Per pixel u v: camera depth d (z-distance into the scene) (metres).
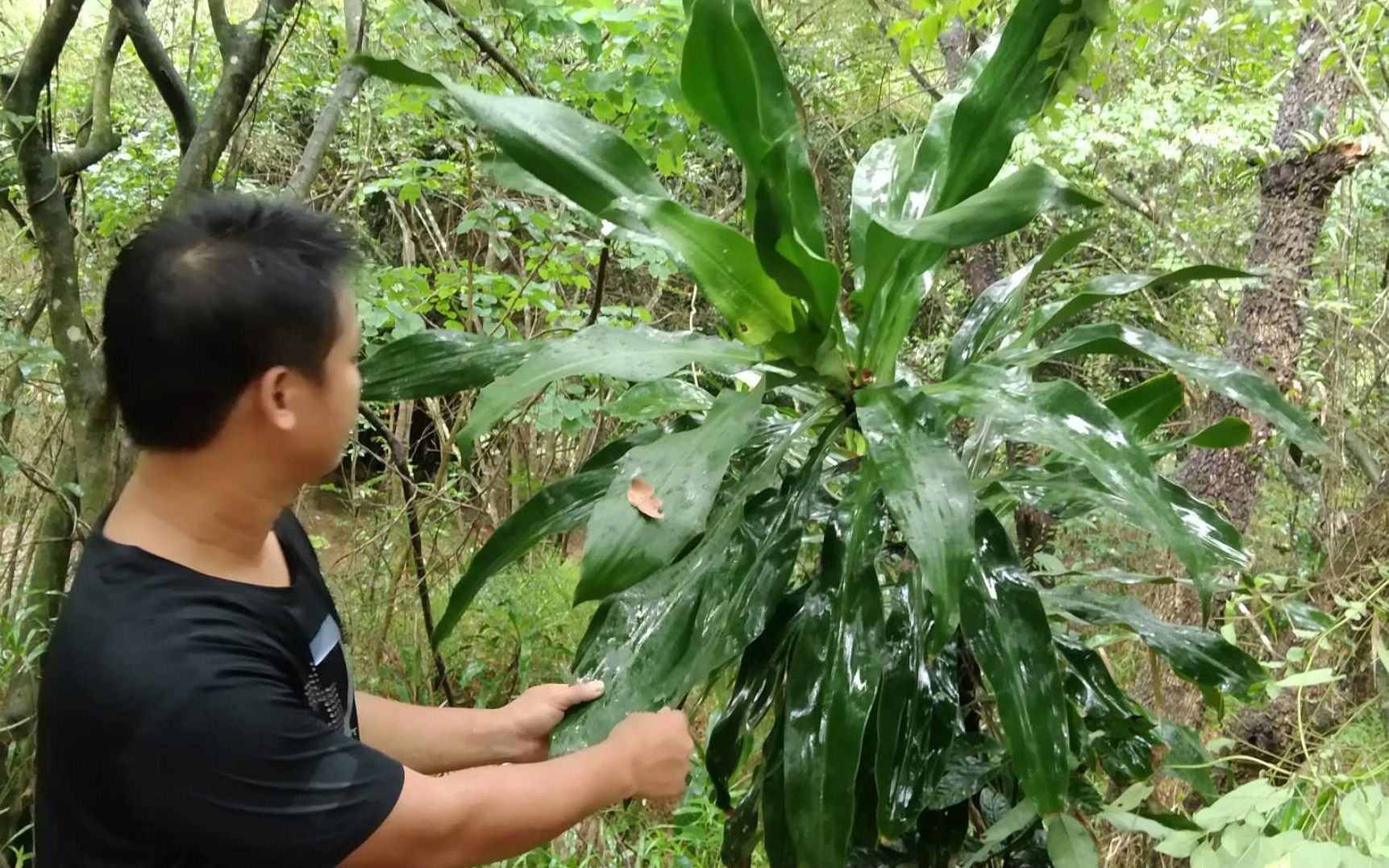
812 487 0.98
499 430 2.89
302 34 2.79
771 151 0.77
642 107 2.16
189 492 0.76
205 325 0.68
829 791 0.83
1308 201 2.15
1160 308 3.20
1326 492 2.20
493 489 3.27
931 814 1.11
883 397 0.84
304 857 0.69
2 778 1.76
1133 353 0.98
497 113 0.87
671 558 0.73
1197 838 0.79
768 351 0.90
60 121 2.82
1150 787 1.05
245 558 0.81
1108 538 3.04
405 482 2.75
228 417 0.72
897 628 0.97
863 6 3.31
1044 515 1.73
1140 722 1.07
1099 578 1.23
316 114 3.21
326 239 0.76
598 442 3.77
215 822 0.66
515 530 1.02
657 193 0.88
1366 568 1.77
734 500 0.96
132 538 0.76
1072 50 0.90
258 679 0.71
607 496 0.77
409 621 2.88
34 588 1.78
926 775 0.94
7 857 1.77
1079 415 0.78
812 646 0.88
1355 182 2.74
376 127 3.02
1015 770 0.84
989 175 0.95
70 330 1.65
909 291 1.02
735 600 0.91
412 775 0.74
